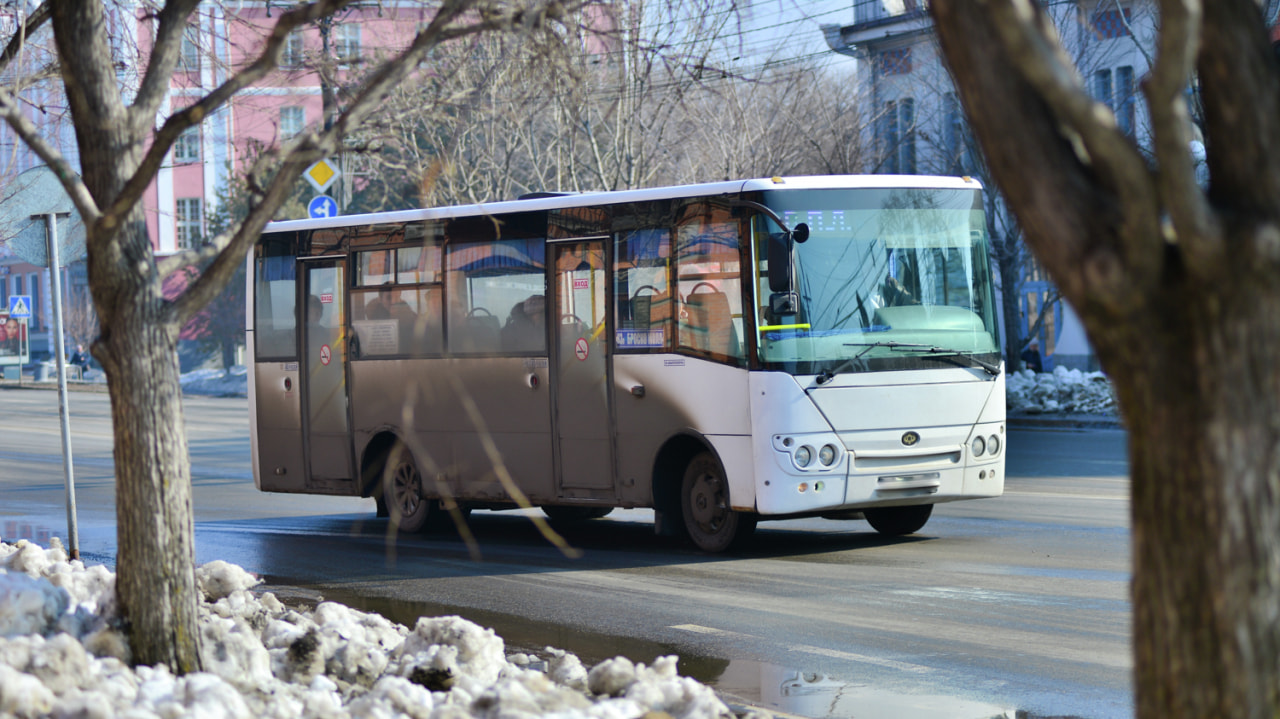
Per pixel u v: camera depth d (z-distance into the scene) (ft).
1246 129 10.65
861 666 24.35
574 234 41.55
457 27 17.49
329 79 21.03
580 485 41.52
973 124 11.37
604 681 19.26
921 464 38.42
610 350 40.60
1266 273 10.39
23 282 239.91
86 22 19.11
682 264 38.91
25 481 69.46
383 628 25.12
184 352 209.87
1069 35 100.99
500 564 38.88
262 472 51.03
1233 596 10.58
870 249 38.45
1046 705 21.20
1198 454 10.66
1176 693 10.85
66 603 19.45
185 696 15.98
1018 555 36.47
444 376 45.03
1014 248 110.52
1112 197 10.76
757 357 36.99
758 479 37.04
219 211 163.02
